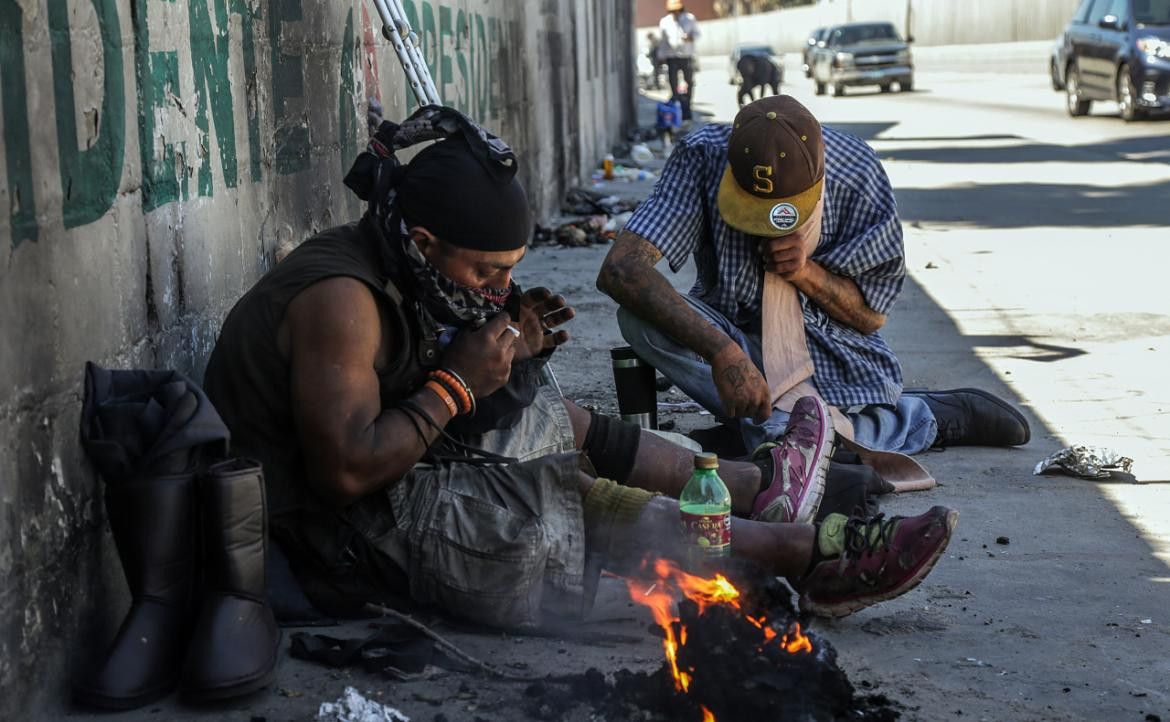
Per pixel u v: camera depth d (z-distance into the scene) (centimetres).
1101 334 670
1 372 239
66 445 268
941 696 275
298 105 469
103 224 292
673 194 435
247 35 412
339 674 283
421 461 312
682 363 426
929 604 329
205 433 274
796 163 406
